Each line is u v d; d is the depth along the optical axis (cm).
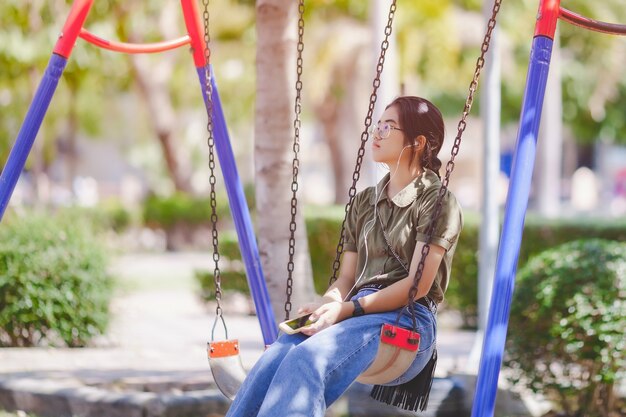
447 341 1054
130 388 705
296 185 479
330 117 2680
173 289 1683
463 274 1208
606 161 4834
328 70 2027
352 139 2403
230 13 2042
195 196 2894
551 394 719
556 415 704
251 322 1241
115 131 3531
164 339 1046
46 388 668
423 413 633
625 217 1257
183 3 564
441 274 428
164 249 2789
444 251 417
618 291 652
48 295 920
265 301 562
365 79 2338
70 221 1013
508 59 2184
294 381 389
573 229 1194
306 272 719
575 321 652
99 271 952
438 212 412
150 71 2627
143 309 1362
